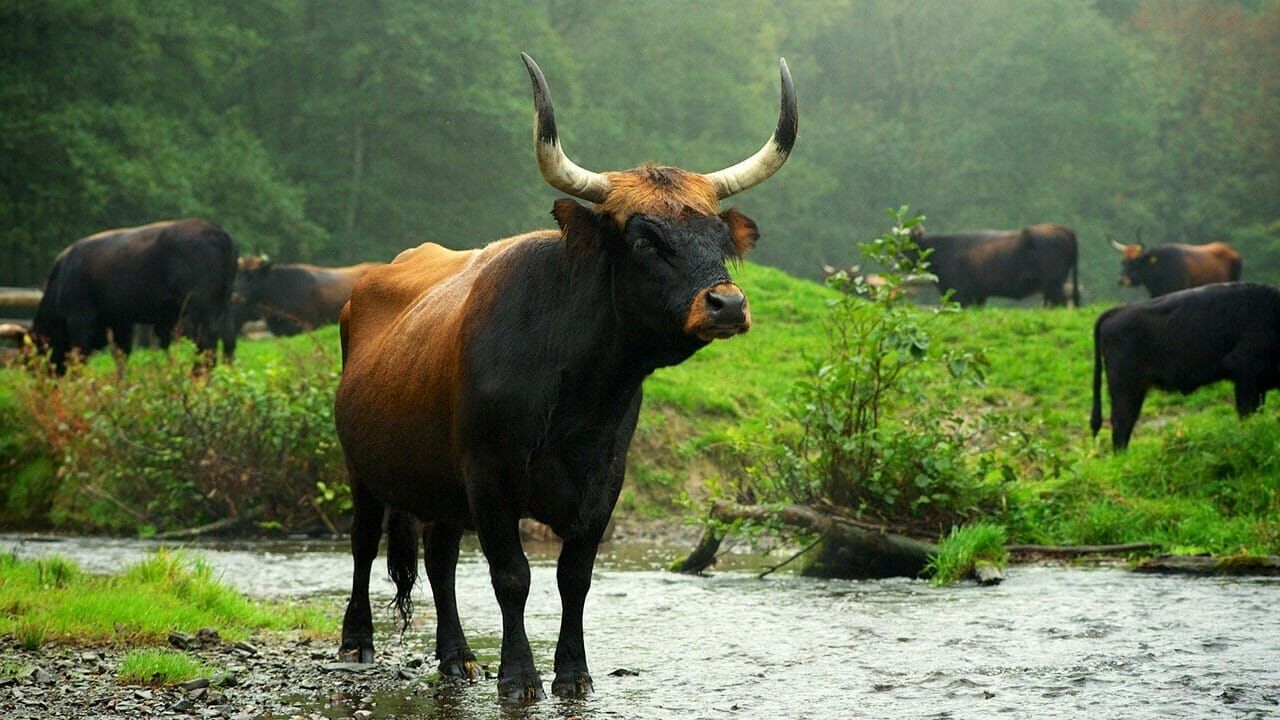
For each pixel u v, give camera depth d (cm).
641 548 5659
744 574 4659
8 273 15612
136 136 14750
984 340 9050
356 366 3036
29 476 6425
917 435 4744
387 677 2786
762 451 5200
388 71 17888
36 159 14325
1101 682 2584
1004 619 3375
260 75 18650
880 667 2788
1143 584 3988
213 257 7725
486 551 2552
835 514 4656
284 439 6066
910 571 4503
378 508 3062
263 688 2669
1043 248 13588
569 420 2512
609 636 3259
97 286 7750
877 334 4800
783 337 9169
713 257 2342
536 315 2525
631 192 2403
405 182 18588
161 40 16188
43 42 14925
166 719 2384
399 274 3172
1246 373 6134
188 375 6425
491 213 18838
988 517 4766
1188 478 5272
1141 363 6316
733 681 2677
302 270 12119
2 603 3209
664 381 7750
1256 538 4534
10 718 2367
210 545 5581
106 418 6191
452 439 2627
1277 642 2988
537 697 2534
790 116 2544
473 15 18312
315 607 3766
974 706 2408
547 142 2392
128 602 3291
